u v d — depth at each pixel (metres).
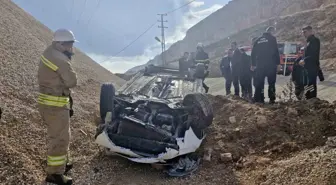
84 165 4.71
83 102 7.69
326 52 23.55
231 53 10.41
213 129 5.88
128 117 4.88
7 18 10.98
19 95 6.24
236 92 9.53
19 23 11.88
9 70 7.04
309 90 6.80
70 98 4.23
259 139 5.28
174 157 4.52
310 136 5.01
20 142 4.64
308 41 6.74
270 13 60.06
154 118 5.03
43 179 4.07
